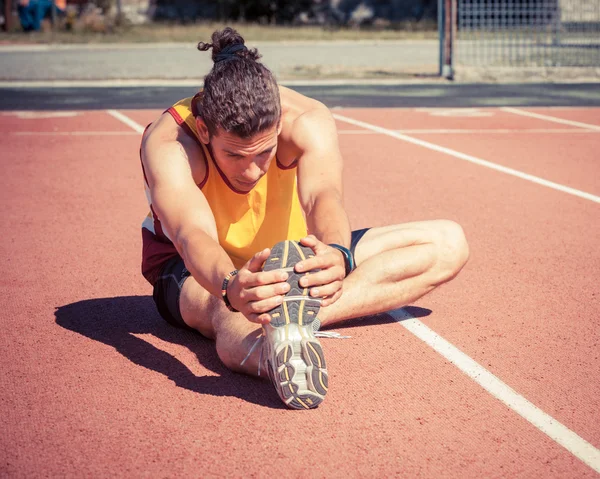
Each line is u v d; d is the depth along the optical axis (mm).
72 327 3461
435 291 3922
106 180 6914
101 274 4270
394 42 28484
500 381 2889
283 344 2465
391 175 7039
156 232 3262
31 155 8125
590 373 2951
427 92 13875
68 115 11164
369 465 2316
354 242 3234
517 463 2332
